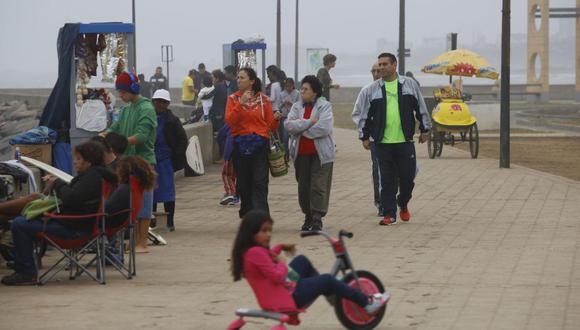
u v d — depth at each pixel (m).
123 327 11.28
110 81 20.86
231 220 20.39
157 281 14.05
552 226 18.98
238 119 17.88
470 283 13.63
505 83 30.88
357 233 18.33
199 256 16.14
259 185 18.00
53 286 13.77
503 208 21.64
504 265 14.99
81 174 13.82
